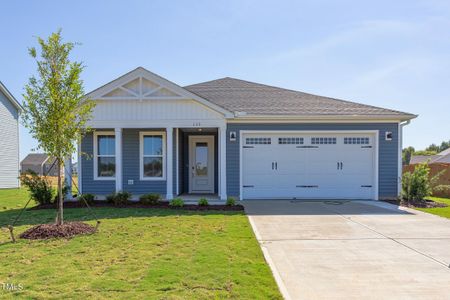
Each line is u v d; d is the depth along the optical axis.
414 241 6.62
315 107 13.45
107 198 11.59
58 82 7.12
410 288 4.26
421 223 8.38
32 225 7.98
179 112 12.40
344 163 12.98
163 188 13.47
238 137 12.76
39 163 53.16
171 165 12.32
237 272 4.63
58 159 7.35
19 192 18.05
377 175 12.85
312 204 11.59
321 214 9.60
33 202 12.83
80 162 13.38
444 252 5.87
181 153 14.35
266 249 5.98
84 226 7.37
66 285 4.16
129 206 10.95
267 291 4.02
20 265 4.95
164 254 5.48
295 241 6.57
